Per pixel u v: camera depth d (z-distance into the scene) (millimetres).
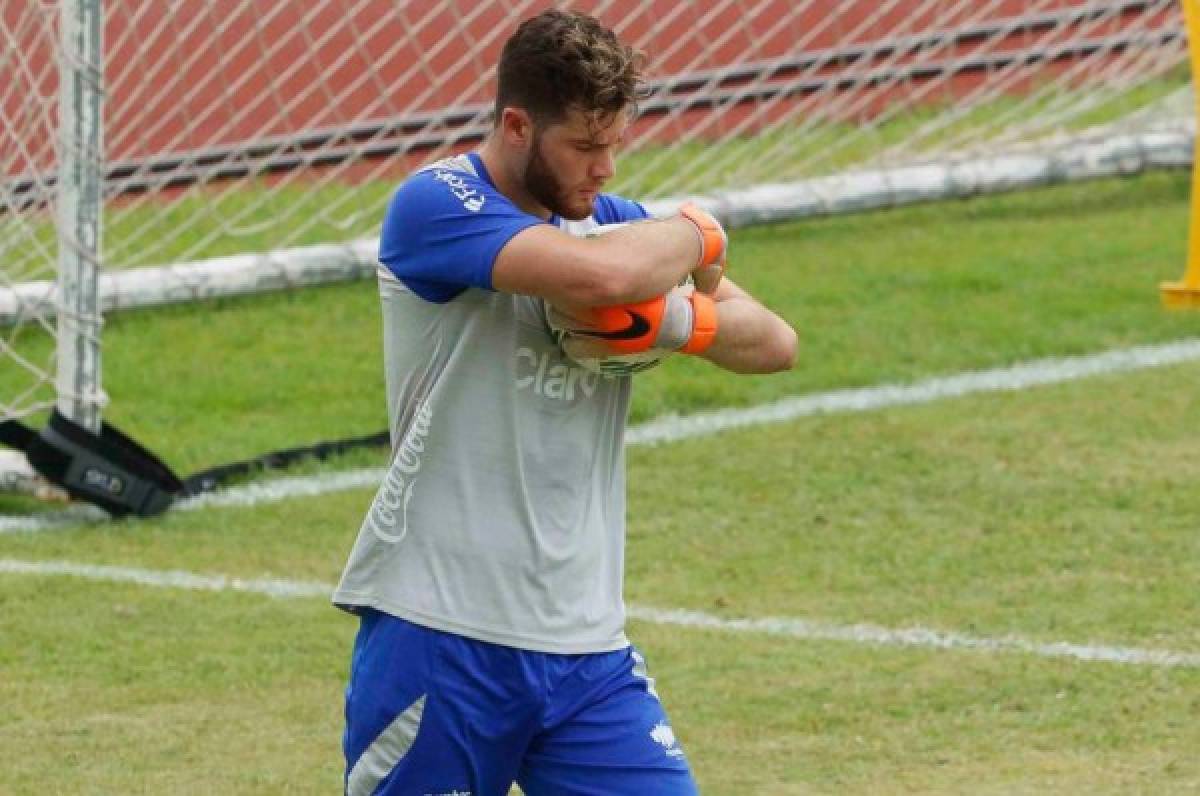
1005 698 20156
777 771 18547
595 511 12922
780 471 27891
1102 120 42312
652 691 13297
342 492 27812
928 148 40969
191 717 20234
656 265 12188
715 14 43969
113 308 34750
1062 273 35812
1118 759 18578
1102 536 24953
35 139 32188
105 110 37875
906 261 36875
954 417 29641
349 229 38125
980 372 31531
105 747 19422
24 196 32688
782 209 38312
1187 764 18391
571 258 12000
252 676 21359
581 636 12836
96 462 26422
